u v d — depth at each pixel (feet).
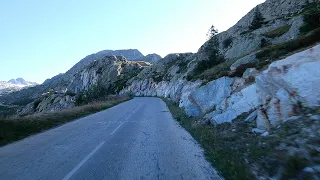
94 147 30.66
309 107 25.84
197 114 58.54
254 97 38.70
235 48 159.12
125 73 553.23
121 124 52.54
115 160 24.68
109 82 534.37
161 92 280.51
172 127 48.08
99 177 19.65
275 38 138.00
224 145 28.89
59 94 295.89
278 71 32.96
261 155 22.53
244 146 26.55
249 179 18.17
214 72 89.20
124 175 20.17
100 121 58.54
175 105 103.71
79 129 46.11
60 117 60.70
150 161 24.35
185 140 35.06
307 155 18.56
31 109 312.91
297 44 55.31
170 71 314.96
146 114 74.38
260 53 61.46
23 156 26.50
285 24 166.91
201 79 91.25
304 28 108.68
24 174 20.34
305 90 27.22
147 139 35.91
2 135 36.94
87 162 23.89
